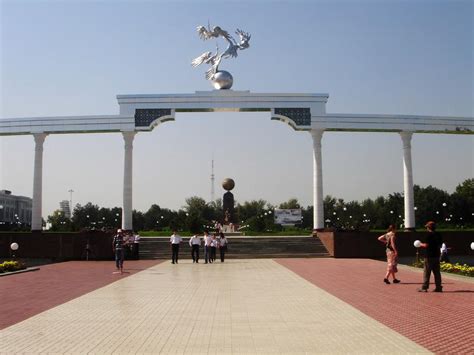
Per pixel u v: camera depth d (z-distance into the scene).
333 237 34.28
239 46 38.16
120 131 36.88
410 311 12.34
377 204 88.81
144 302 14.03
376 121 37.16
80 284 18.80
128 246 32.94
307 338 9.45
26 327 10.64
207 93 36.75
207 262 30.11
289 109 37.06
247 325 10.70
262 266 26.92
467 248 36.75
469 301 13.89
